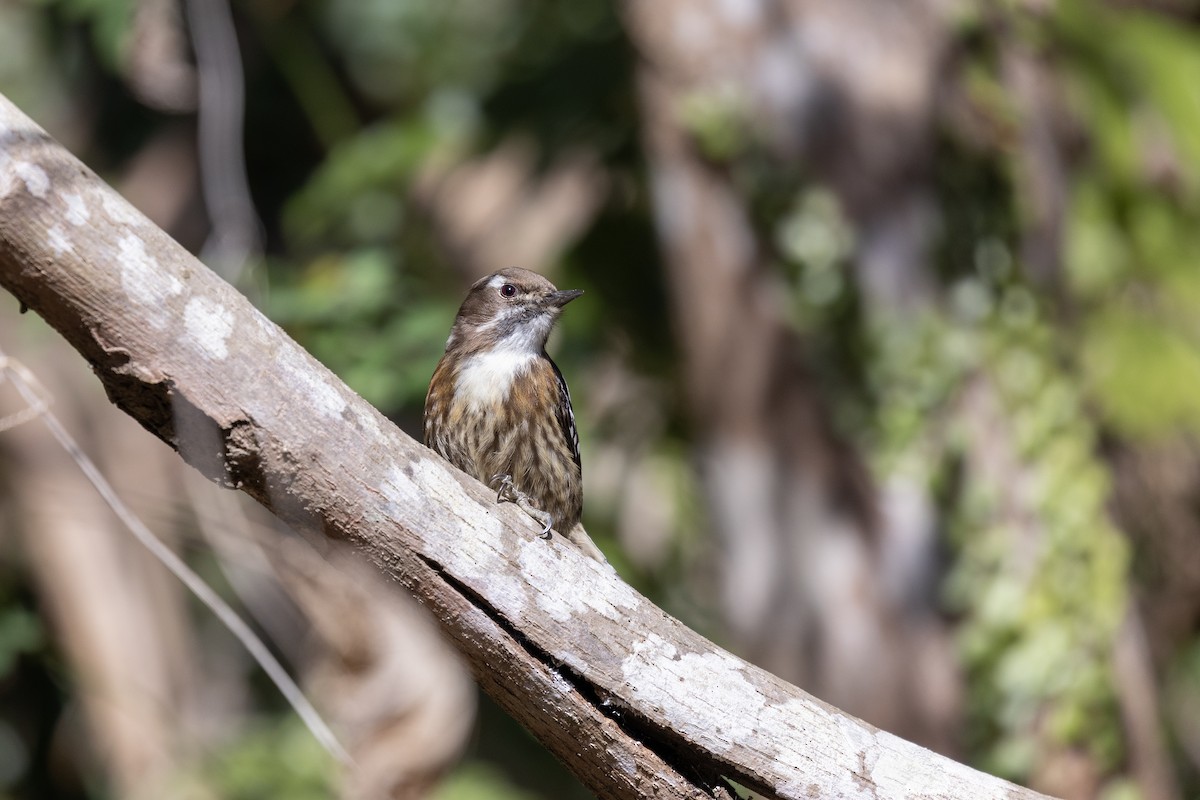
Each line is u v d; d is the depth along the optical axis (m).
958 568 11.46
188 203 16.59
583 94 15.56
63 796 16.38
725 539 12.05
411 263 15.84
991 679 11.41
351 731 9.36
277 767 13.84
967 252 11.76
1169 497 14.10
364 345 12.40
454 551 6.39
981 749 11.38
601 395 15.64
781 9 11.94
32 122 5.98
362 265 12.71
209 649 16.59
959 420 11.57
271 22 16.69
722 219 11.90
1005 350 11.70
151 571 15.87
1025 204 11.98
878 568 11.52
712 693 6.55
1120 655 11.77
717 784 6.74
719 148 11.90
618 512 15.23
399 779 9.29
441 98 16.27
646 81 12.37
